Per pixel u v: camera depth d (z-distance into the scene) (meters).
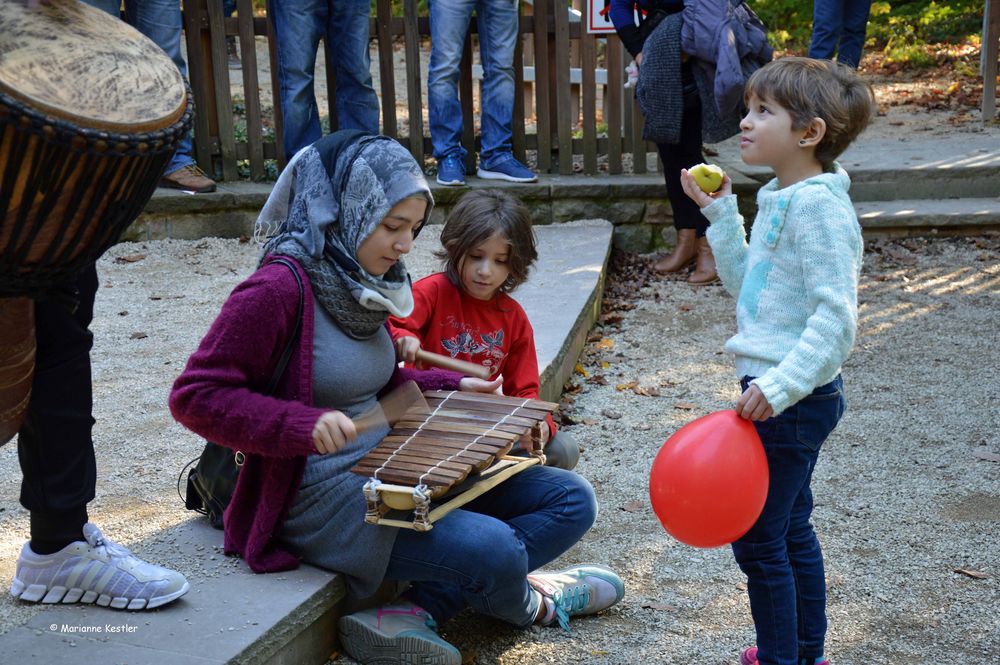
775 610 2.69
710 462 2.49
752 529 2.67
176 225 7.15
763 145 2.70
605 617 3.16
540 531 2.91
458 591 2.98
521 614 2.90
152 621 2.55
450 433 2.76
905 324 5.96
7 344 2.12
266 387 2.69
